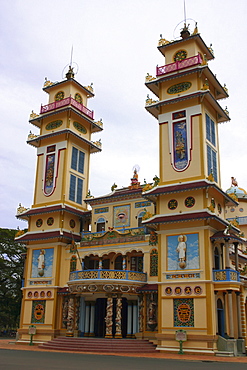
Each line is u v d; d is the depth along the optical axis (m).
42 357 24.78
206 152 35.19
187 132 35.72
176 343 30.33
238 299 33.47
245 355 30.11
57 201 43.09
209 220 31.86
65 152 44.50
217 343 29.36
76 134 45.47
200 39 38.91
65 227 42.34
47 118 47.34
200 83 36.62
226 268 31.89
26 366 18.70
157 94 41.03
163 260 33.06
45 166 45.59
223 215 36.38
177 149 35.94
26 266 42.62
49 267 40.78
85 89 49.75
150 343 32.69
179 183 34.41
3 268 60.31
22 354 27.19
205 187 32.50
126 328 36.84
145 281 35.22
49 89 50.00
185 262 31.91
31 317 40.22
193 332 29.91
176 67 37.94
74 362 21.69
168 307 31.62
